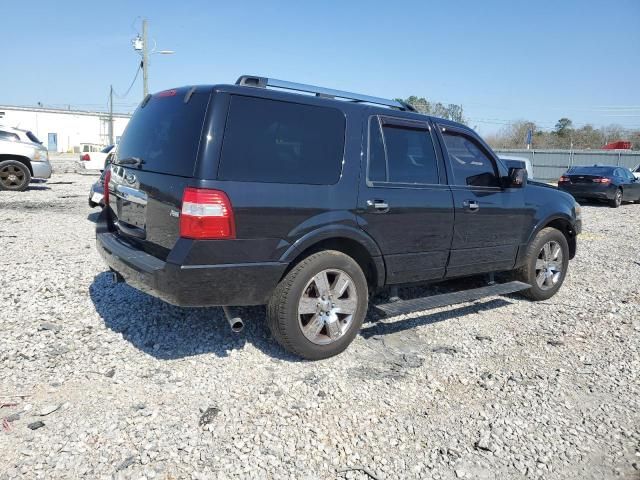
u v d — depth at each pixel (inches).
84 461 110.4
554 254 239.8
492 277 221.3
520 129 2586.1
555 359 173.0
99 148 1223.5
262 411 132.2
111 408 130.7
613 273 296.5
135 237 163.3
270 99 151.9
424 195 182.7
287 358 162.9
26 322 181.0
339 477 109.9
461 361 168.4
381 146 174.9
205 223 136.9
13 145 588.4
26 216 422.6
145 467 109.4
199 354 162.4
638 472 116.2
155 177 151.0
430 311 215.9
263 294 149.1
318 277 157.1
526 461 118.0
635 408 142.9
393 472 112.3
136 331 176.7
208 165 138.3
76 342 167.2
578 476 114.1
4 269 246.4
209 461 112.2
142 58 1089.4
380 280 176.7
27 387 139.4
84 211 464.4
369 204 166.6
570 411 139.9
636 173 881.5
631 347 184.5
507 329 199.6
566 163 1425.9
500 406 140.9
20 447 114.1
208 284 140.1
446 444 123.0
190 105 149.4
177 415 128.7
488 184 209.8
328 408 135.4
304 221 152.6
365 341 181.0
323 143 160.1
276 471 110.3
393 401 140.8
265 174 146.9
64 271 244.5
